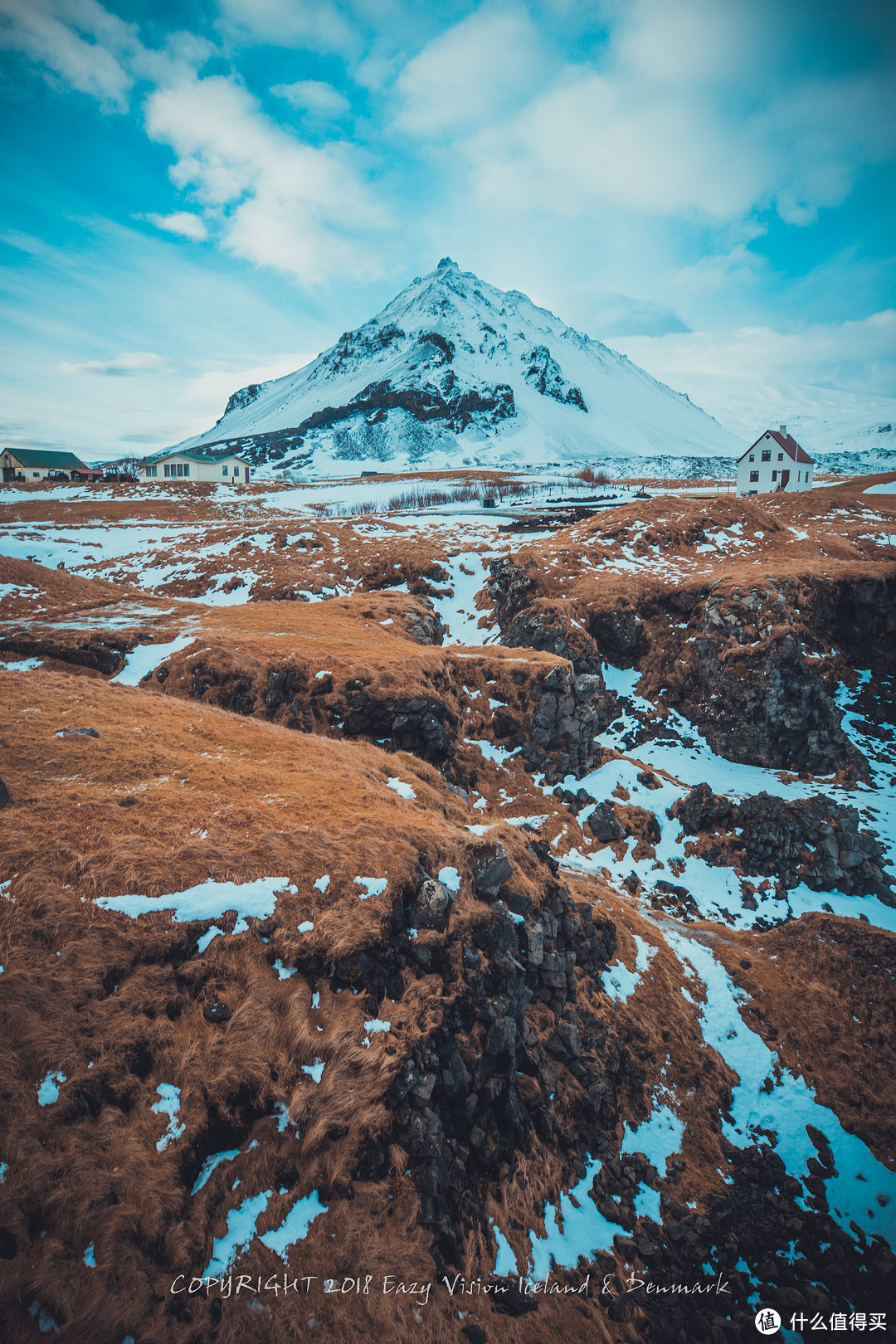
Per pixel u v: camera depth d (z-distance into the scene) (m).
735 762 39.38
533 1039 16.36
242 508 93.69
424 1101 12.55
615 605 47.62
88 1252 8.87
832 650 45.97
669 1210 15.25
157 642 35.91
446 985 14.59
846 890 29.56
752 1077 19.88
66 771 17.53
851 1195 16.58
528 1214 13.43
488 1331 10.85
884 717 42.06
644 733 41.41
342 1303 9.95
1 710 20.70
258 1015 12.48
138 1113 10.62
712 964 24.31
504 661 38.97
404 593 54.59
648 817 33.34
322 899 14.58
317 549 67.38
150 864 14.16
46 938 12.06
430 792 23.05
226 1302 9.34
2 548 64.69
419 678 34.09
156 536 73.50
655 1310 13.00
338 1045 12.46
